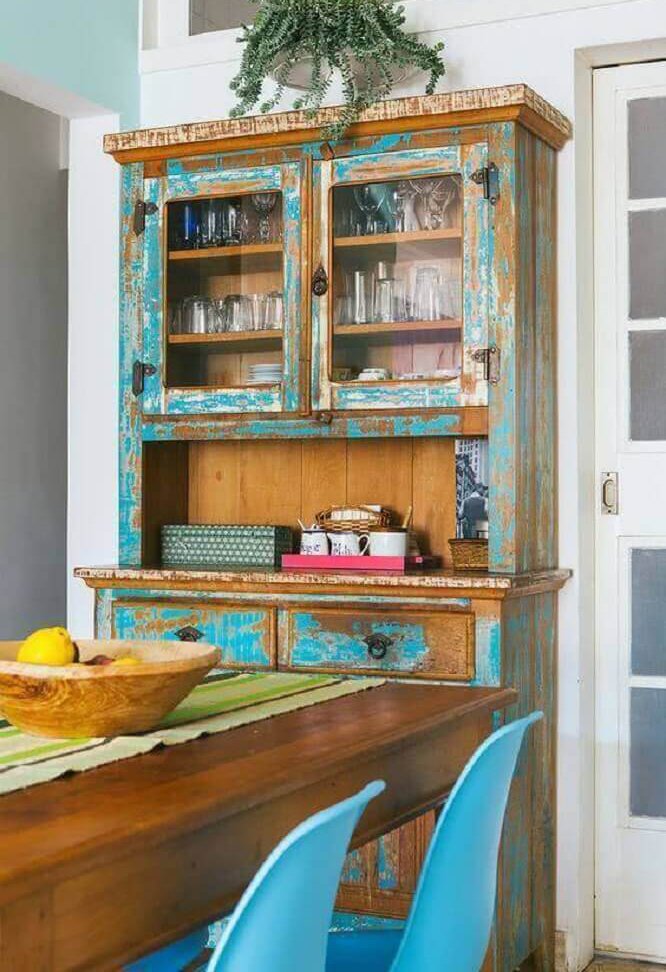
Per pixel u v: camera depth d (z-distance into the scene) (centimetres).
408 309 319
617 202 342
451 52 343
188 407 342
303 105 358
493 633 291
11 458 472
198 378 343
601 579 343
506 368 306
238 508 371
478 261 309
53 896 127
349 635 305
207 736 191
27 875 120
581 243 336
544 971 320
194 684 193
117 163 364
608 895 341
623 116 342
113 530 376
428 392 314
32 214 484
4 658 210
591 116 345
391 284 321
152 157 346
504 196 307
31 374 483
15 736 188
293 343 330
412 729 197
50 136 493
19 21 336
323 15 319
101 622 335
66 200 502
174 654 209
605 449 343
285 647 313
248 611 317
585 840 333
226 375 339
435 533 348
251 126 330
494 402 307
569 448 332
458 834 166
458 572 317
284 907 126
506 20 338
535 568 317
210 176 340
